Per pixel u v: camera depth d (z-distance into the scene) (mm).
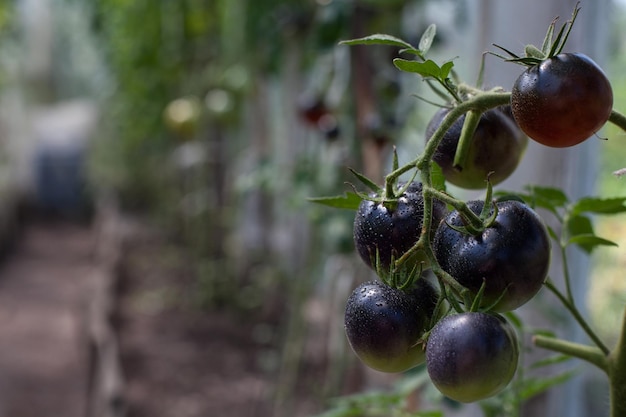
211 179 6180
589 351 900
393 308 830
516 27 1770
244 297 5441
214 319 5344
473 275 785
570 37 1757
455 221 818
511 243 777
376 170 2277
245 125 6215
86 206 11562
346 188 2770
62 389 4867
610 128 1883
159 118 7742
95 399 3896
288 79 4633
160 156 9602
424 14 3117
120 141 10711
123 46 7305
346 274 3076
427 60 801
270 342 4770
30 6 14562
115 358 3947
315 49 3137
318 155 3156
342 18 2682
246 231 5875
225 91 5660
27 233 10461
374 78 2633
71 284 7730
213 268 5711
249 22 4676
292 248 4836
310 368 4051
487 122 937
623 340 863
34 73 14578
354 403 1456
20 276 8070
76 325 6230
